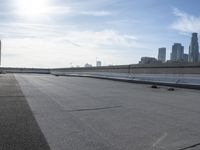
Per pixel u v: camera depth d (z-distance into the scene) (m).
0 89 15.32
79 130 6.32
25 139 5.52
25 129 6.30
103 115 8.07
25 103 10.20
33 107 9.33
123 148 5.05
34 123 6.91
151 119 7.55
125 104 10.23
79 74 45.28
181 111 8.78
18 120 7.20
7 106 9.38
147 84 21.83
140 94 13.77
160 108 9.36
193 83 18.36
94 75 37.78
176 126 6.75
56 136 5.80
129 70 28.30
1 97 11.80
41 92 14.38
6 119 7.27
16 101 10.66
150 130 6.36
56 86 19.00
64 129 6.39
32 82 23.47
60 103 10.38
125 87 18.47
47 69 70.38
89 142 5.41
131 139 5.62
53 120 7.31
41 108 9.15
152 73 24.27
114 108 9.32
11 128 6.35
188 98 12.15
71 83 22.70
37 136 5.75
